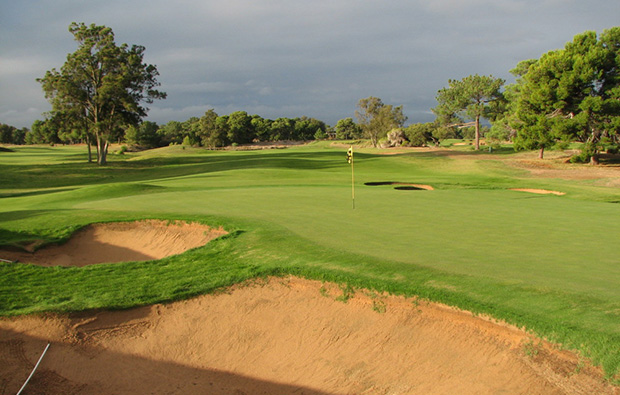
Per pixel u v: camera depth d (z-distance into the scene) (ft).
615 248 31.42
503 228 39.01
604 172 129.90
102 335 23.94
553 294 21.98
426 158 188.24
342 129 528.22
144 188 80.53
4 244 40.14
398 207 51.37
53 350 22.56
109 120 196.85
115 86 181.78
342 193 65.00
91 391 20.54
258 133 504.43
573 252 30.30
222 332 24.44
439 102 248.73
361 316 23.63
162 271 31.12
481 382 18.49
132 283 28.84
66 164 194.29
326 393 20.07
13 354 22.07
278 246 33.91
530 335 19.31
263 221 42.86
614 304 20.63
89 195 74.59
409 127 312.50
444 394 18.51
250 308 25.81
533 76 150.71
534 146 155.22
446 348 20.58
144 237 44.27
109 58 185.37
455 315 21.72
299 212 48.08
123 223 46.26
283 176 114.11
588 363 17.46
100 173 163.43
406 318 22.63
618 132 139.95
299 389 20.63
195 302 26.53
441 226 40.09
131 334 24.27
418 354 20.77
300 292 26.48
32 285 28.73
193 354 23.31
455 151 234.79
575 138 149.89
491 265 27.09
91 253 42.68
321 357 22.11
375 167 155.84
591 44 143.23
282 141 501.15
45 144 518.78
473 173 137.59
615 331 18.25
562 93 142.72
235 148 379.96
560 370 17.72
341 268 27.48
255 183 93.15
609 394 16.28
